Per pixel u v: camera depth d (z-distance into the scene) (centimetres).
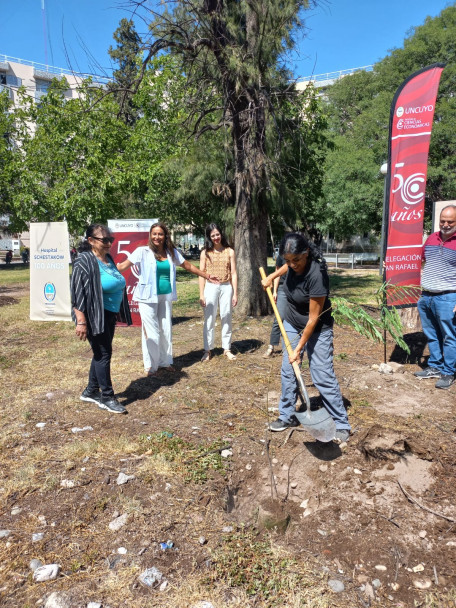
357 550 243
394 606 209
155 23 766
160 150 1805
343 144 2533
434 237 482
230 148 919
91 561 231
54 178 1880
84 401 438
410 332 693
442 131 2069
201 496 286
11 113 2239
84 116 1669
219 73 815
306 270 324
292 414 375
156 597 209
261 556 237
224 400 443
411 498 281
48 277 859
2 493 287
